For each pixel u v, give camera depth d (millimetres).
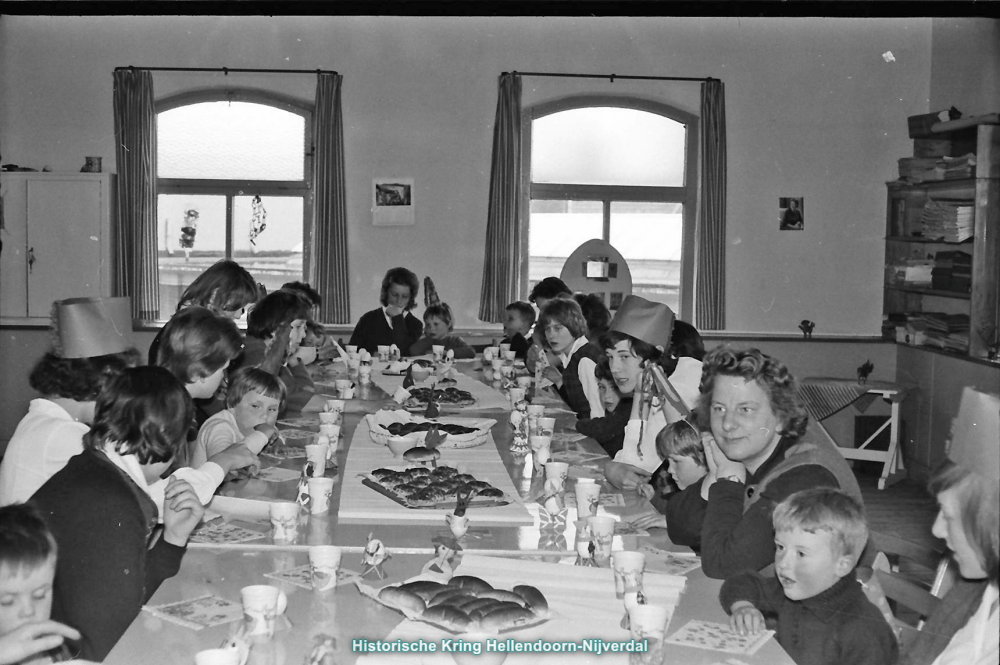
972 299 6238
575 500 2688
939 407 6602
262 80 7223
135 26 7129
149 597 1907
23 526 1591
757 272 7488
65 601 1727
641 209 7523
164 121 7258
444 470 2836
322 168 7195
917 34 7375
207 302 3469
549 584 1970
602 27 7309
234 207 7352
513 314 6277
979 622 1691
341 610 1841
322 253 7234
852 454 6469
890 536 2395
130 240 7066
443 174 7355
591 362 4289
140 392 1820
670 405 2896
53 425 2139
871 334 7547
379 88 7281
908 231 7254
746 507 2129
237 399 3182
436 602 1774
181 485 2045
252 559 2150
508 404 4355
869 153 7441
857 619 1816
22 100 7121
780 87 7383
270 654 1638
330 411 3865
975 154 6586
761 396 2076
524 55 7301
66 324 2143
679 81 7359
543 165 7461
